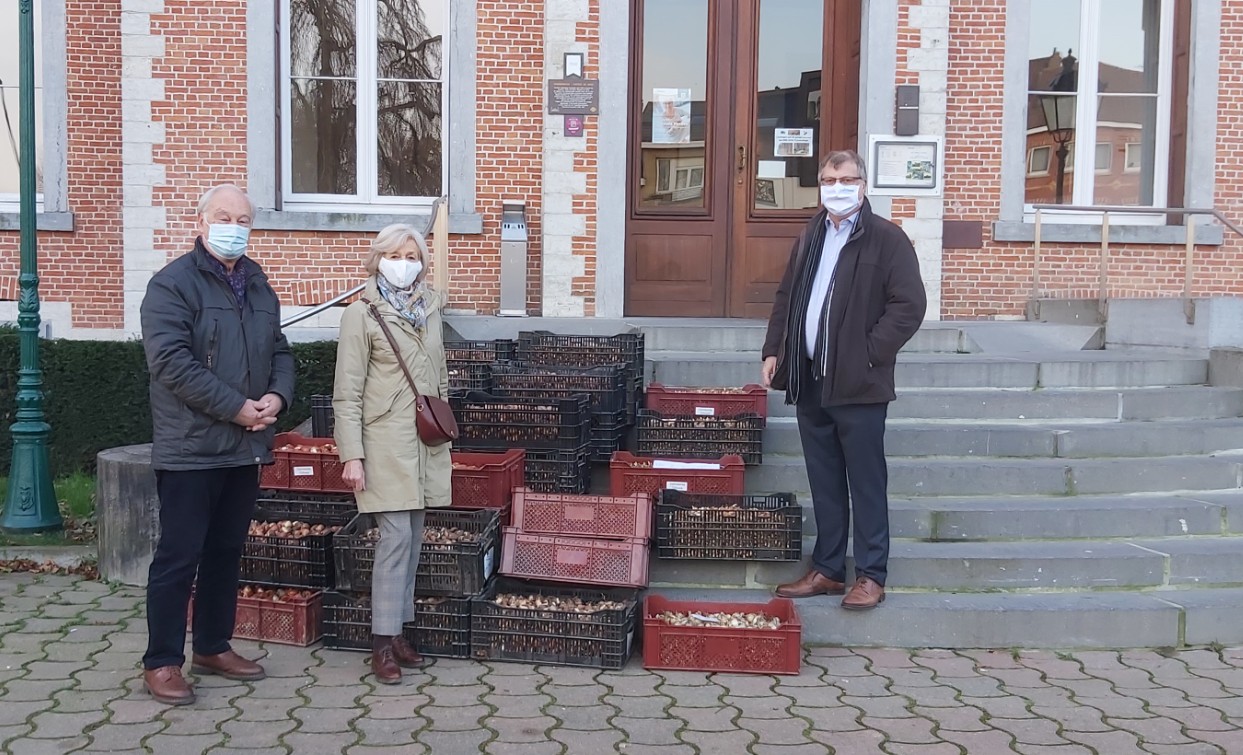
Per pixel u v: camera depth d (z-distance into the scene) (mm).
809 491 5957
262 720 4027
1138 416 6789
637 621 4910
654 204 9719
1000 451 6320
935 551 5398
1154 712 4242
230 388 4098
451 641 4703
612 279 9203
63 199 9422
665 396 6164
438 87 9586
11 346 7902
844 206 4926
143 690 4297
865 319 4879
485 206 9398
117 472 5777
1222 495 6113
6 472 7949
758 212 9758
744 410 6141
